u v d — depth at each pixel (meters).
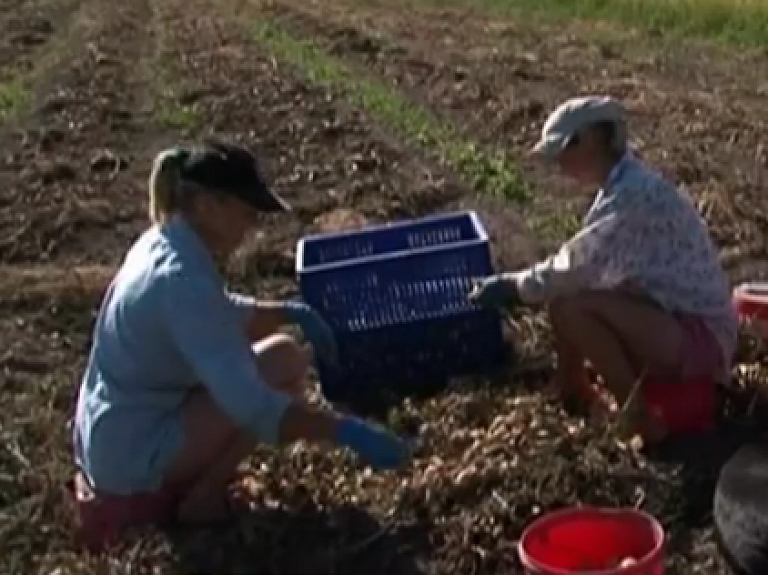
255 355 6.40
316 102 14.67
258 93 15.22
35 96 15.78
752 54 17.30
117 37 20.16
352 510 6.63
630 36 18.84
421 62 16.69
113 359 6.29
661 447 6.94
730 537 5.86
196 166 6.06
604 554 5.89
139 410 6.30
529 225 10.54
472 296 7.16
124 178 12.41
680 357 6.89
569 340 7.09
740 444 6.91
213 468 6.42
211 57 17.69
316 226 10.73
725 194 10.73
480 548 6.28
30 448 7.51
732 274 9.34
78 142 13.68
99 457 6.36
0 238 10.86
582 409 7.33
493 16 21.53
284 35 19.50
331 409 7.70
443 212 11.05
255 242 10.20
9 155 13.28
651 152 12.23
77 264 10.38
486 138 13.07
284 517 6.58
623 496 6.57
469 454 6.91
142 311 6.13
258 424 6.01
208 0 24.03
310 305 7.70
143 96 15.59
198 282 6.04
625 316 6.86
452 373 7.91
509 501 6.51
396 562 6.30
